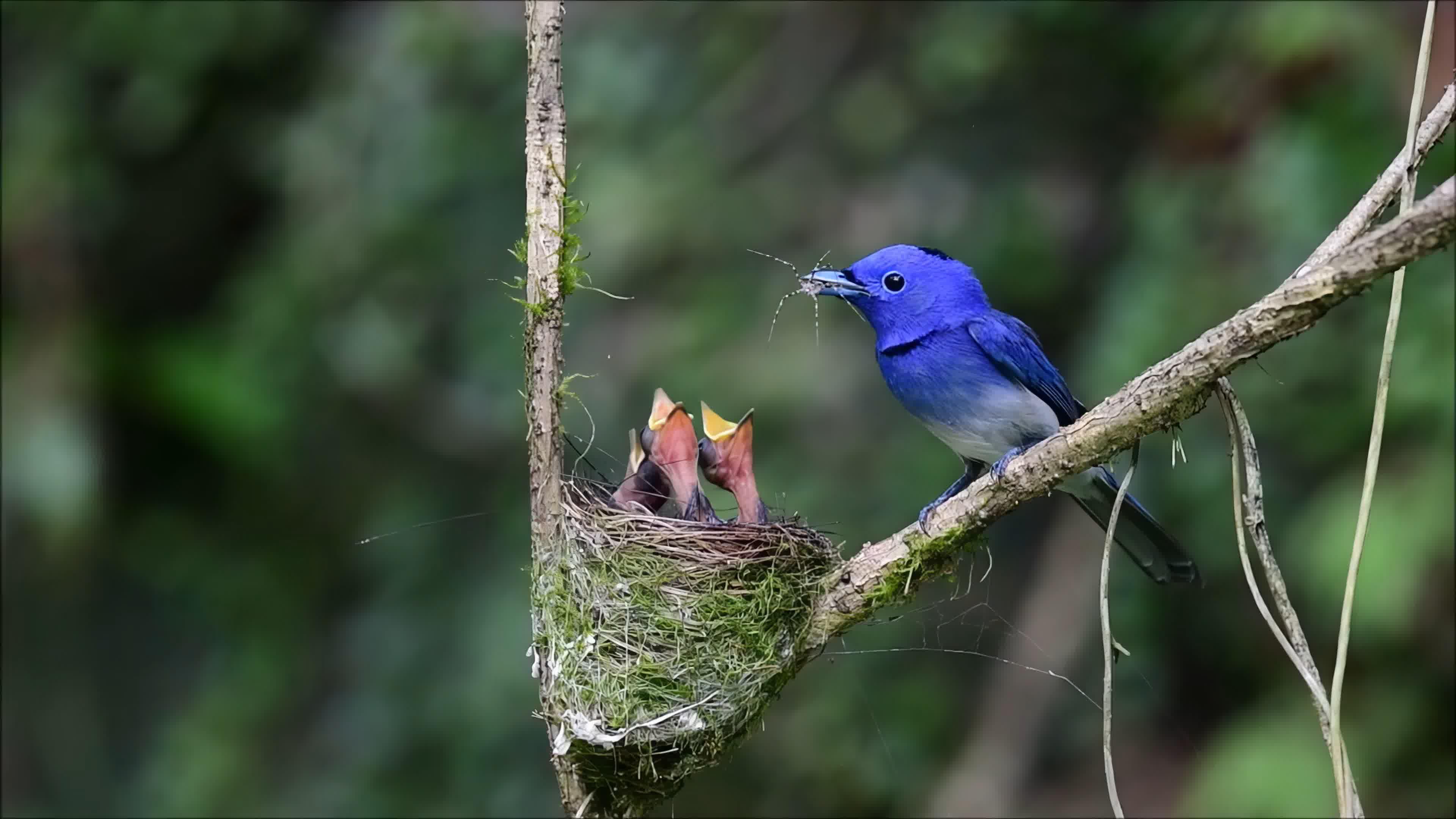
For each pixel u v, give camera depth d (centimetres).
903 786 1149
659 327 1194
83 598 1359
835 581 613
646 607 581
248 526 1395
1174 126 1068
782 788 1173
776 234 1202
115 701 1382
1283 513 1030
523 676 1188
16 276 1288
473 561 1277
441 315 1277
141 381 1309
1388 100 971
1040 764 1145
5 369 1264
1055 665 1140
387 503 1316
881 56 1238
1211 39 1080
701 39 1266
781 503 1105
